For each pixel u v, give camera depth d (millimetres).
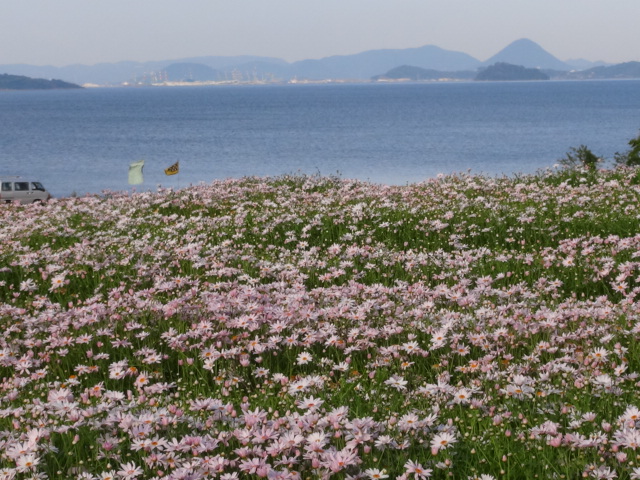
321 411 6703
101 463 5797
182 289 12445
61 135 152875
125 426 5977
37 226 19141
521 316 9711
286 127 169625
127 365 8883
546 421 6277
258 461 5379
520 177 26203
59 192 67125
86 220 20375
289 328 9742
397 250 15445
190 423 6367
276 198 22219
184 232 17938
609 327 9211
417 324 9695
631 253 13508
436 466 5633
